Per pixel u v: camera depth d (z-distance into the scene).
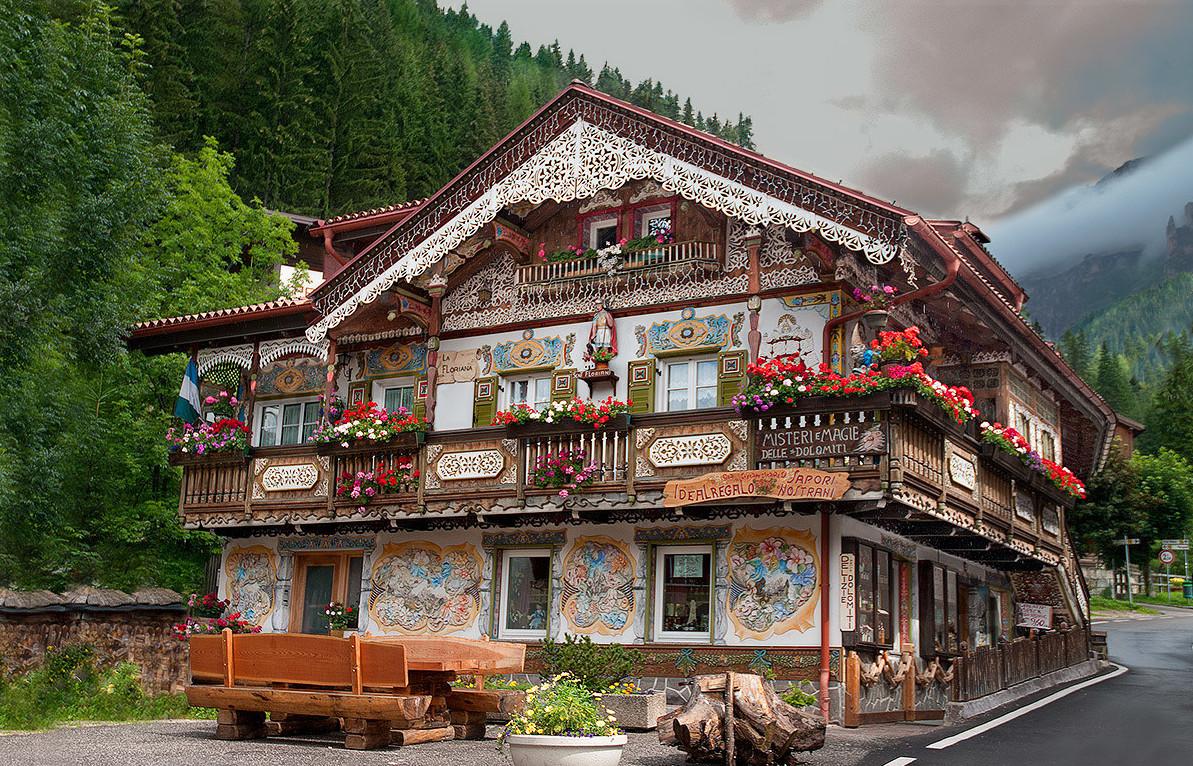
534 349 21.06
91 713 17.00
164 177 32.09
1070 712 18.25
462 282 22.06
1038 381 25.08
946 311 20.64
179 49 53.03
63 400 24.23
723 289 19.38
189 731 14.48
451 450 19.92
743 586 17.86
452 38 129.38
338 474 21.06
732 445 17.30
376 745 12.60
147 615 21.95
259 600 22.77
